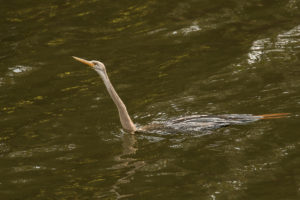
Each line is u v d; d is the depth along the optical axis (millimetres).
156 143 13844
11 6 24609
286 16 21641
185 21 22266
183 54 19469
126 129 14648
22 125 15336
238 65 17984
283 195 11172
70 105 16406
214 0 23969
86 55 19953
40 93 17391
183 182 11953
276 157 12617
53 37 21641
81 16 23344
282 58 18031
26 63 19594
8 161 13469
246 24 21406
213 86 16734
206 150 13234
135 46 20453
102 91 17234
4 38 21719
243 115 14438
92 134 14586
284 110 14617
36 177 12680
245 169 12266
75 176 12578
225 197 11250
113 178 12344
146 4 24141
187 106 15625
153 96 16578
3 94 17438
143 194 11578
